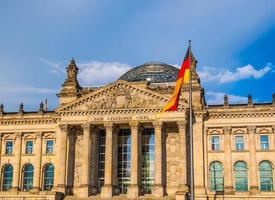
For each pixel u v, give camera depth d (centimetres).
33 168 13012
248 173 11650
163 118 11531
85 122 11931
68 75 12988
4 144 13338
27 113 13312
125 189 11975
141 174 11838
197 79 12119
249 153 11706
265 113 11800
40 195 12456
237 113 11919
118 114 11819
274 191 11375
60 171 11769
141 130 11975
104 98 11969
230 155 11756
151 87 12706
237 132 11938
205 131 11975
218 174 11775
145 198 11012
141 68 14625
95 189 11894
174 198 10906
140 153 11756
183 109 11519
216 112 12000
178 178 11688
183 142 11362
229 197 11356
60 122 12069
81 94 12812
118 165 12162
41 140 13075
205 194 11306
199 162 11619
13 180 12950
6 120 13300
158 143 11425
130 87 11900
